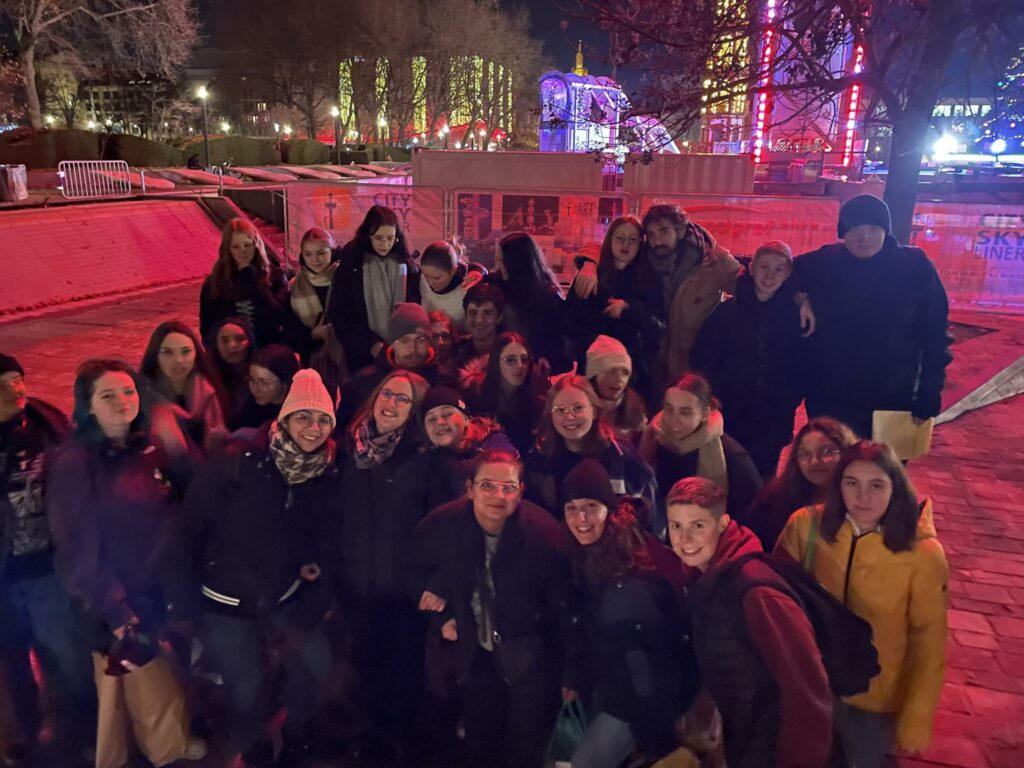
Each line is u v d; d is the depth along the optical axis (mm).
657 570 2617
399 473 3154
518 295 4340
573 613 2822
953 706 3213
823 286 4035
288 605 3039
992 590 4207
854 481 2551
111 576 2723
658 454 3375
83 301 11906
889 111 7266
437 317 4254
